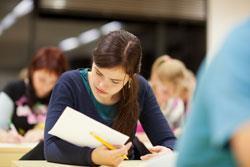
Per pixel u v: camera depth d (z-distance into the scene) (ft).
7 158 6.24
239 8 16.14
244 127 1.82
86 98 4.94
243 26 2.10
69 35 16.10
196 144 2.19
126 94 4.95
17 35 15.56
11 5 15.51
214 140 1.94
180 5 16.48
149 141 5.75
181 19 16.62
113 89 4.59
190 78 9.55
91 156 4.22
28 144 6.76
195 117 2.20
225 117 1.88
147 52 16.74
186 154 2.25
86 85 4.96
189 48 17.04
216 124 1.92
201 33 16.96
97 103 4.96
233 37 2.07
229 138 1.86
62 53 8.14
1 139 7.10
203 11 16.61
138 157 5.14
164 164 3.58
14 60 15.52
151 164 3.56
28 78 8.16
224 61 2.01
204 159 2.18
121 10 16.03
